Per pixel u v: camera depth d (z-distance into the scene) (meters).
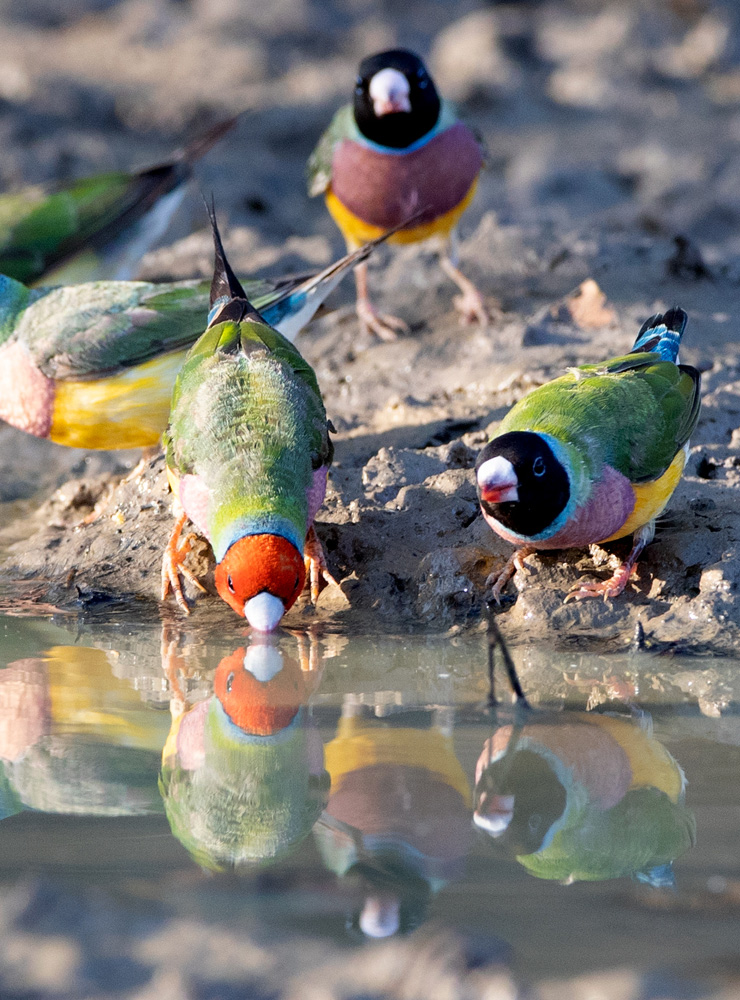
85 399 11.33
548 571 10.15
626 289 15.72
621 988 4.75
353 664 9.04
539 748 7.50
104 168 23.84
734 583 9.70
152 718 7.98
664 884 5.77
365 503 11.23
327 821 6.49
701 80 32.50
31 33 33.03
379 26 33.78
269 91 29.28
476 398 13.30
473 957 4.95
